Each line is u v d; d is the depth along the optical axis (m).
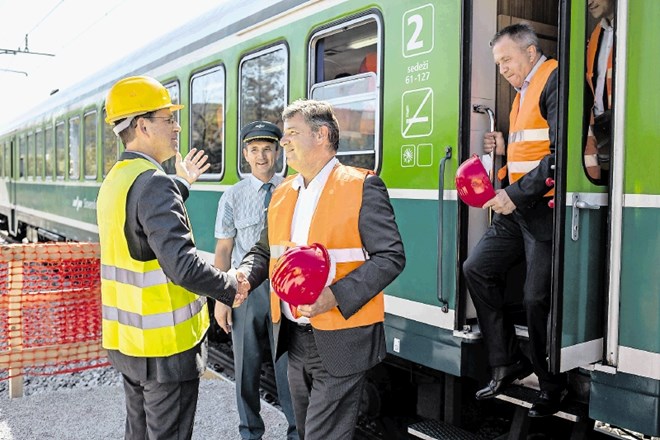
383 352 2.42
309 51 4.30
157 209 2.37
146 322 2.47
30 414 4.40
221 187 5.53
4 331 4.98
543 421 3.92
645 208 2.60
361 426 4.27
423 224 3.45
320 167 2.42
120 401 4.66
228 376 5.48
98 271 5.39
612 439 3.38
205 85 5.84
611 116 2.70
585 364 2.75
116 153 8.14
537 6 3.69
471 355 3.29
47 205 11.88
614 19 2.72
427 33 3.38
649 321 2.59
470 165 2.88
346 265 2.31
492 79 3.42
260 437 3.70
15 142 14.99
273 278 2.16
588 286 2.74
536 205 2.92
